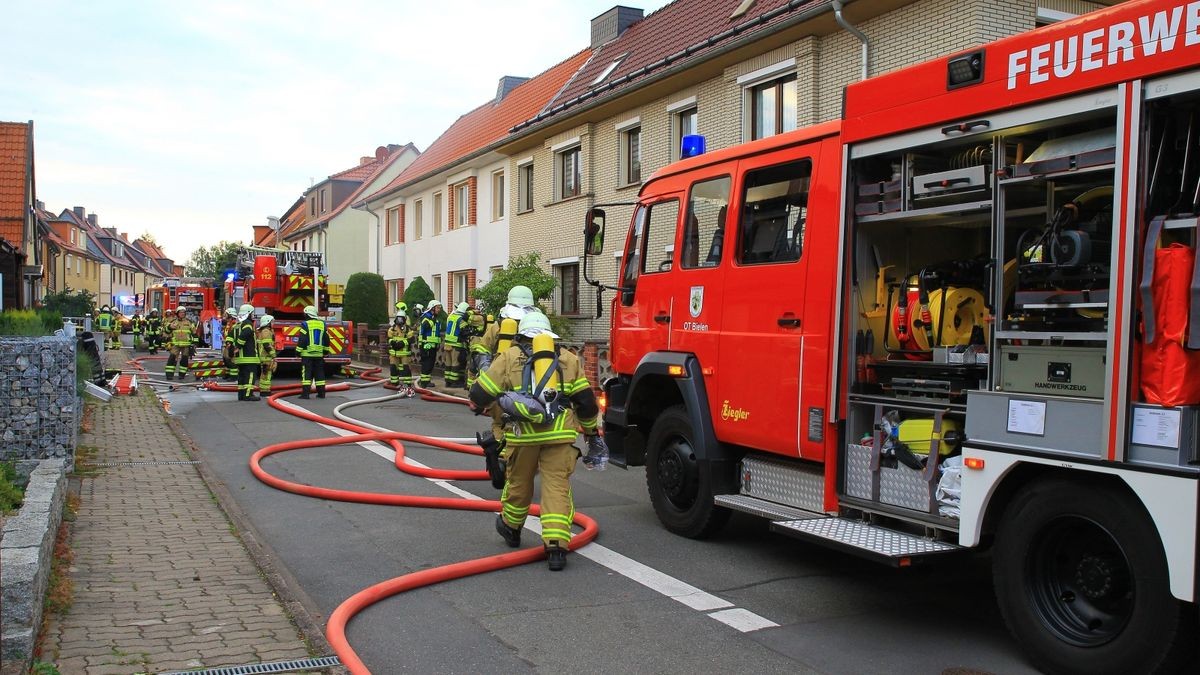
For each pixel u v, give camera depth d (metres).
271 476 8.54
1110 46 3.85
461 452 10.62
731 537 6.75
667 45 17.89
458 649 4.41
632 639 4.57
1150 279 3.65
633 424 7.42
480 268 26.08
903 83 4.90
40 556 4.13
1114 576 3.93
